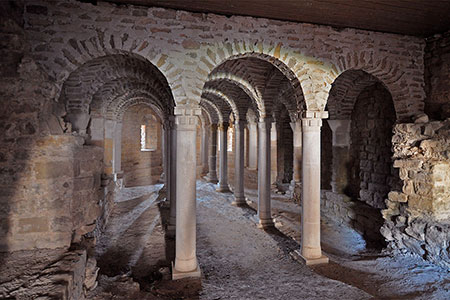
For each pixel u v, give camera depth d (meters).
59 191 3.54
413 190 4.88
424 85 5.41
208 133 16.56
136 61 6.11
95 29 3.91
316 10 4.21
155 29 4.09
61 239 3.53
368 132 7.27
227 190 11.60
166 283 4.00
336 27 4.86
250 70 6.56
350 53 4.92
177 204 4.28
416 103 5.36
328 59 4.80
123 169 14.21
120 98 9.77
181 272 4.18
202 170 16.55
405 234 4.93
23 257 3.24
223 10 4.22
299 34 4.66
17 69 3.37
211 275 4.38
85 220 3.90
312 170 4.77
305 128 4.79
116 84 7.90
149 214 8.16
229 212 8.46
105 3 3.94
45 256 3.27
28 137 3.43
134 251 5.43
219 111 11.36
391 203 5.30
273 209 8.81
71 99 6.09
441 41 5.08
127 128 14.59
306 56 4.70
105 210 6.96
